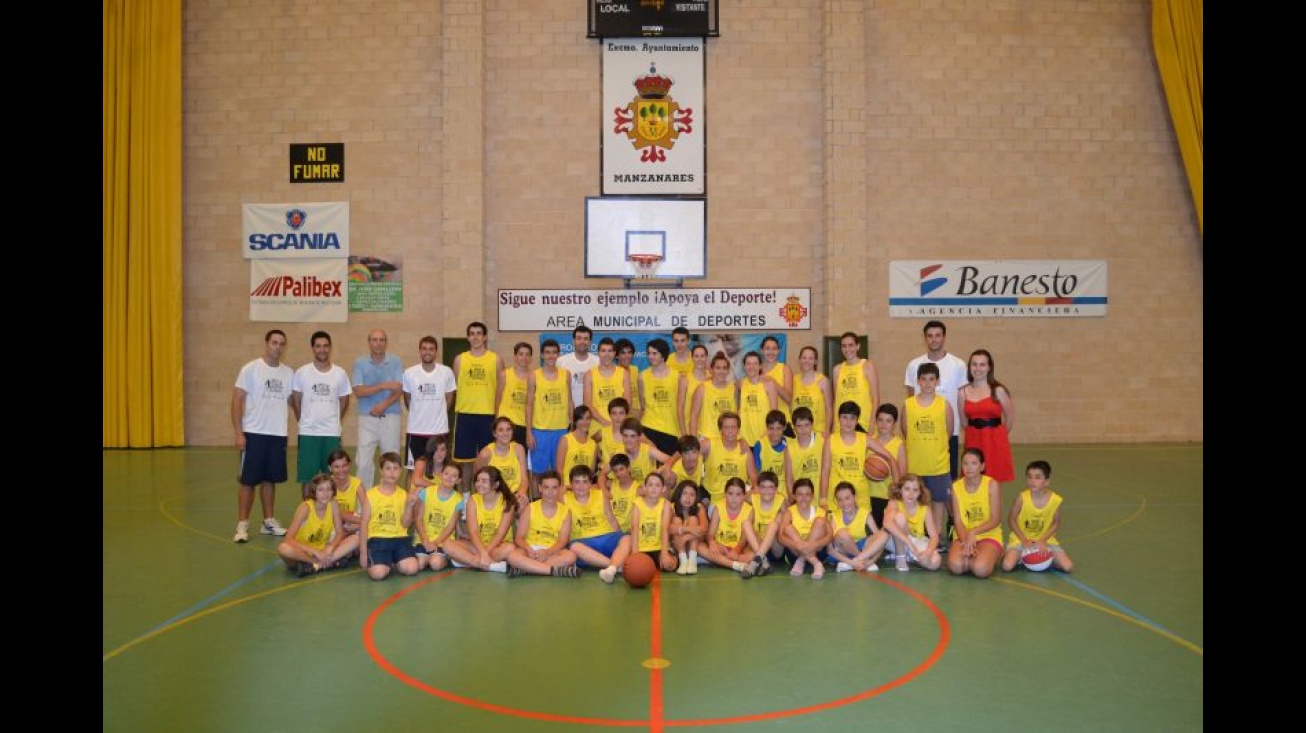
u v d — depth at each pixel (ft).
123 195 42.70
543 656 15.23
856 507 21.58
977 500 20.97
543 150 42.50
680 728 12.28
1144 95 43.55
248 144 43.11
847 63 41.86
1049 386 43.55
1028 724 12.46
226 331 43.47
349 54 42.75
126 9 42.47
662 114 42.47
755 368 24.93
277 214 43.09
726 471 23.17
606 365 26.37
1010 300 43.34
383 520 21.17
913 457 22.97
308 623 17.12
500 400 26.81
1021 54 43.11
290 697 13.48
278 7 42.80
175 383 42.98
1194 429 44.14
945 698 13.39
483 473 21.33
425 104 42.70
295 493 31.37
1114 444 43.32
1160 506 28.40
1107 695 13.51
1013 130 43.19
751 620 17.26
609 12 42.06
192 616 17.57
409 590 19.51
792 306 42.73
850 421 22.41
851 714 12.78
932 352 24.59
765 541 21.01
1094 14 43.29
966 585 19.89
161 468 36.68
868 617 17.48
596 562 20.84
